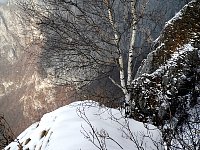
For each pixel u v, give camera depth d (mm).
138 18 7039
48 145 4188
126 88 6906
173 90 6395
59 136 4207
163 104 6238
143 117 6520
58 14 7199
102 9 7055
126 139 4438
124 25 7316
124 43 7863
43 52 7398
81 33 6980
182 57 6980
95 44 6902
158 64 7871
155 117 6301
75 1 7188
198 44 7473
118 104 7215
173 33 8133
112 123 4891
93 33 7129
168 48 7898
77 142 3883
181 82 6500
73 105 5676
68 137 4102
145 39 7621
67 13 7156
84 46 7105
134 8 6891
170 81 6555
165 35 8375
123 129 4785
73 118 4859
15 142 5938
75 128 4387
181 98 6316
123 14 7305
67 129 4406
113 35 7230
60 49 6984
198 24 7996
